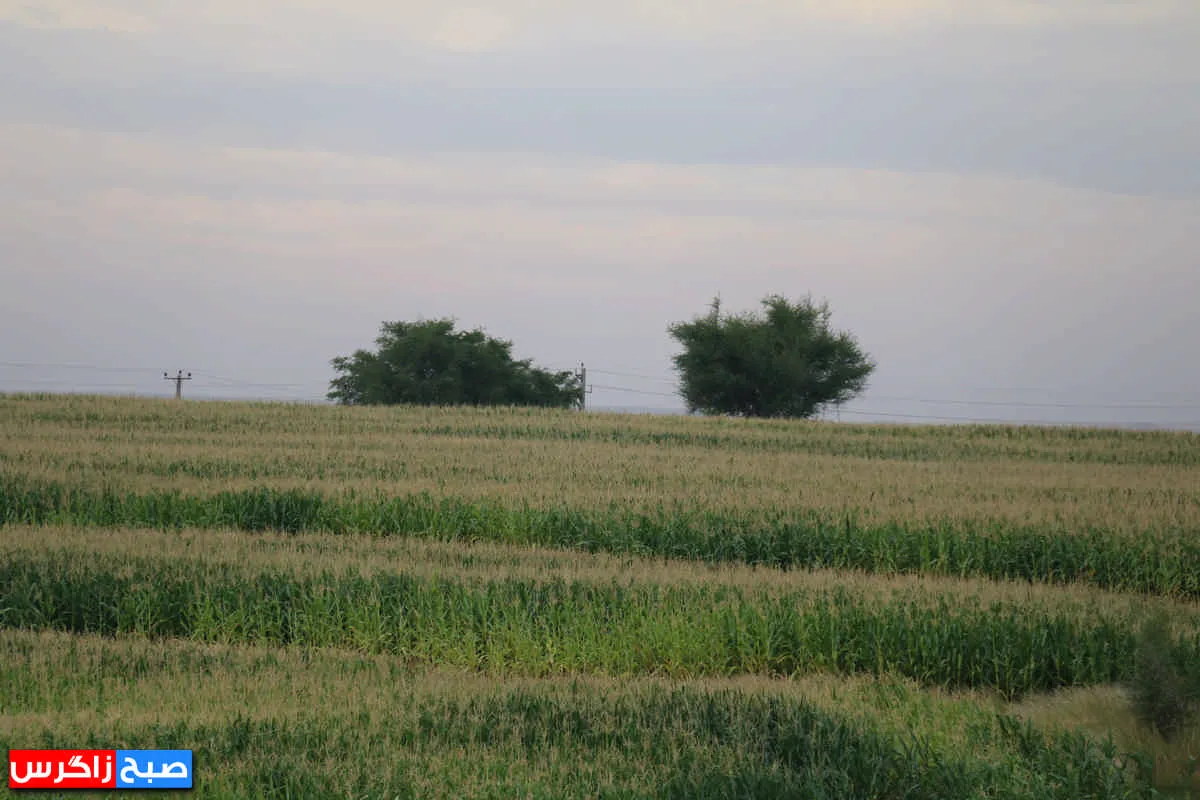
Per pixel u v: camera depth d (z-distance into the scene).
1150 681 26.08
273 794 20.58
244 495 59.09
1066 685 33.31
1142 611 36.78
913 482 76.31
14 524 54.53
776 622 35.88
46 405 112.38
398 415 117.38
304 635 37.97
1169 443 109.94
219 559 45.16
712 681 32.75
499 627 36.25
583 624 36.09
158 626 38.75
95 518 56.97
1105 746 23.52
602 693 28.58
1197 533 54.28
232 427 103.25
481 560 50.03
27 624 38.66
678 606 37.81
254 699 28.27
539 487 68.00
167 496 58.94
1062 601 40.75
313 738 23.86
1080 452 101.94
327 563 44.75
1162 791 22.53
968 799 21.38
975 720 27.09
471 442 96.69
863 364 194.88
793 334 192.38
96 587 39.84
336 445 91.75
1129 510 61.94
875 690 30.72
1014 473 84.50
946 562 52.28
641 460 86.00
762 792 21.09
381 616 38.19
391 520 58.78
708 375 188.50
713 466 83.44
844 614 36.41
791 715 25.86
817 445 104.31
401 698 28.17
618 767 22.70
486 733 24.81
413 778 21.58
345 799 20.30
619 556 53.28
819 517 57.72
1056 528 55.16
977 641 34.47
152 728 24.58
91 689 29.09
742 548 53.84
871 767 22.50
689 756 22.98
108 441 88.44
